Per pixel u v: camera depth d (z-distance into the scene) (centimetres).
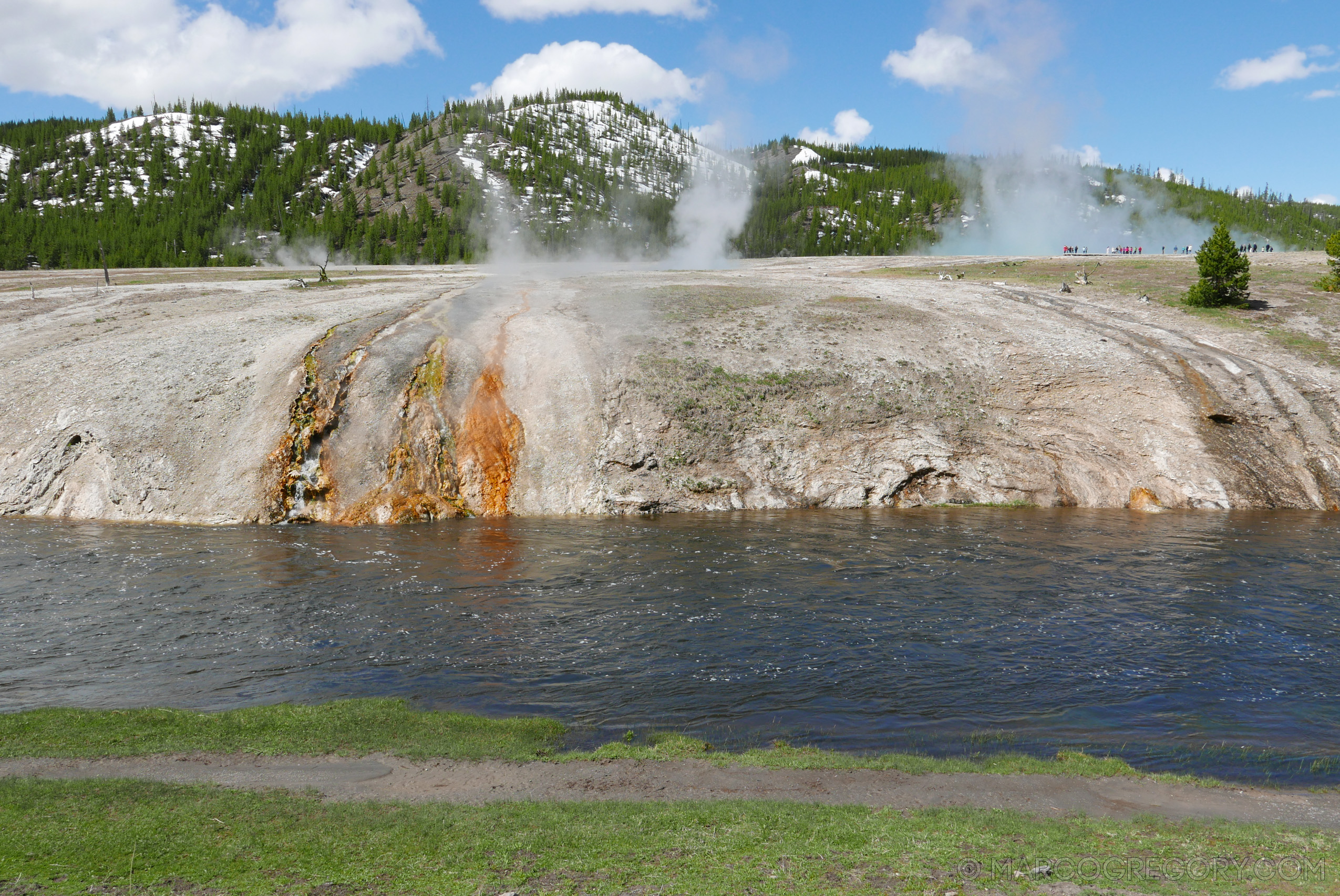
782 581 2378
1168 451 3775
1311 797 1139
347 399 3600
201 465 3341
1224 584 2336
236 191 16588
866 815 1042
